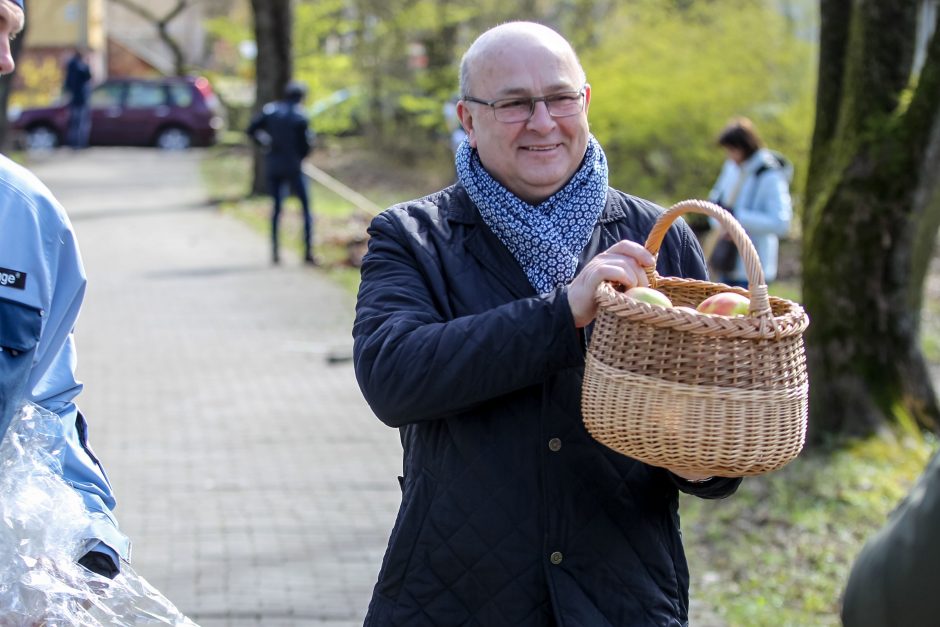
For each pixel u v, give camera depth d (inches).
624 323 100.9
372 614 117.6
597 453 113.2
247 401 358.9
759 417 98.0
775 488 279.0
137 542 243.9
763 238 353.7
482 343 106.0
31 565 101.0
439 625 113.2
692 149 714.8
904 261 304.0
